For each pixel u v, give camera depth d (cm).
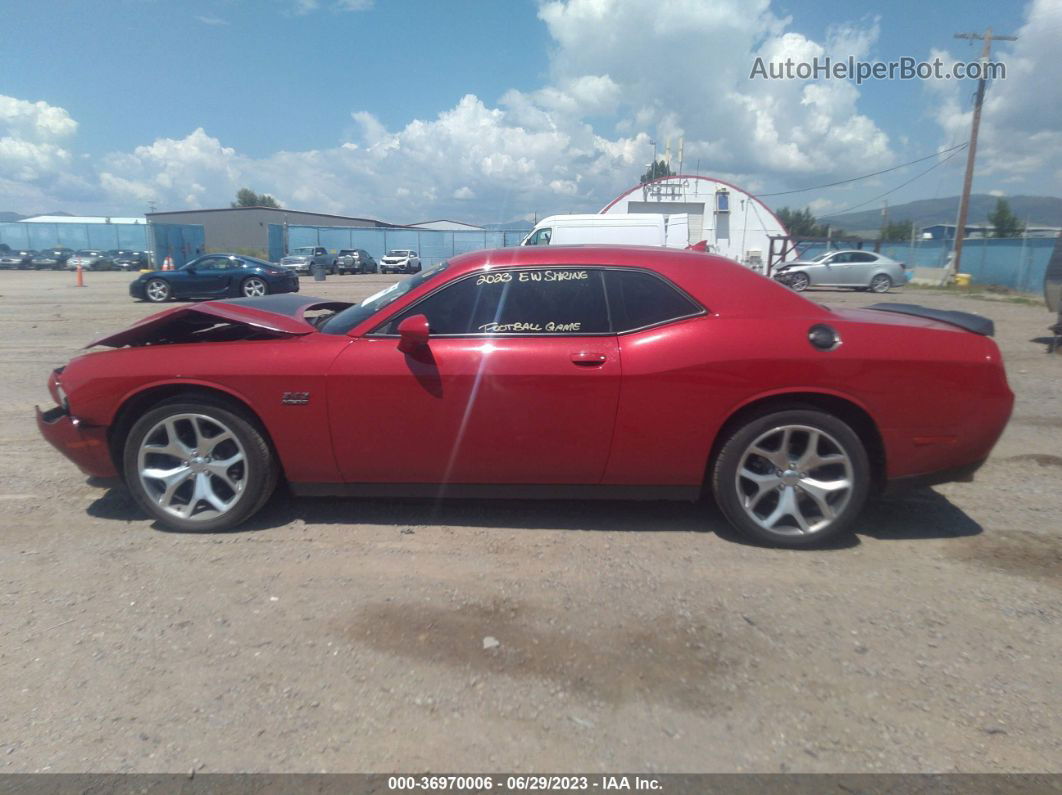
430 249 5538
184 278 2080
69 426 431
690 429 398
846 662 308
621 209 4009
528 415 400
